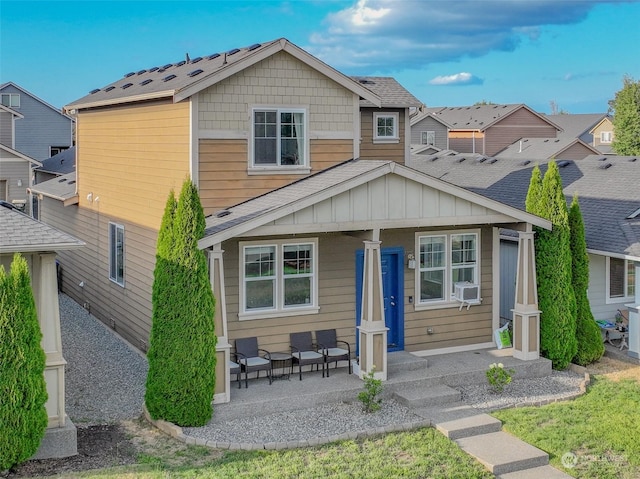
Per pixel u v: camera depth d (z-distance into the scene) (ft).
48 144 189.26
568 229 59.06
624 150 204.85
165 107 58.49
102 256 73.72
